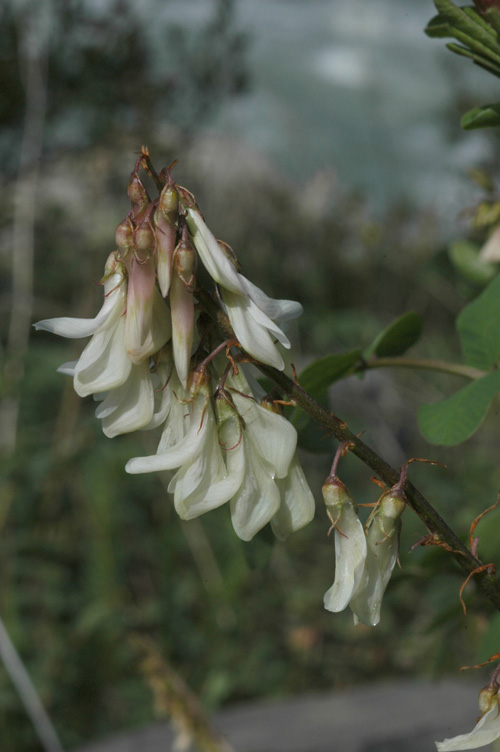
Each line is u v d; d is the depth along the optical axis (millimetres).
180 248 240
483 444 1154
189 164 1212
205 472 249
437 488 1078
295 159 2314
